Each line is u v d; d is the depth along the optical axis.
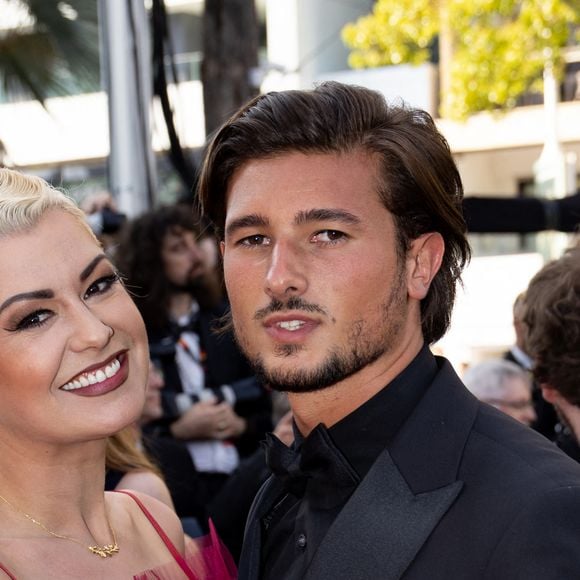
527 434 1.65
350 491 1.70
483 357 10.20
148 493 2.48
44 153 12.59
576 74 11.56
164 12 4.90
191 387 3.89
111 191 4.80
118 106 4.76
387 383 1.74
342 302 1.67
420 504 1.58
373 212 1.70
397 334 1.73
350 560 1.59
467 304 11.37
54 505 1.91
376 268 1.69
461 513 1.55
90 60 8.23
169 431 3.74
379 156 1.72
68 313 1.82
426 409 1.69
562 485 1.49
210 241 4.06
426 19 9.47
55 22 8.02
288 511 1.85
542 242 11.19
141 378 1.94
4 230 1.77
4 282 1.76
